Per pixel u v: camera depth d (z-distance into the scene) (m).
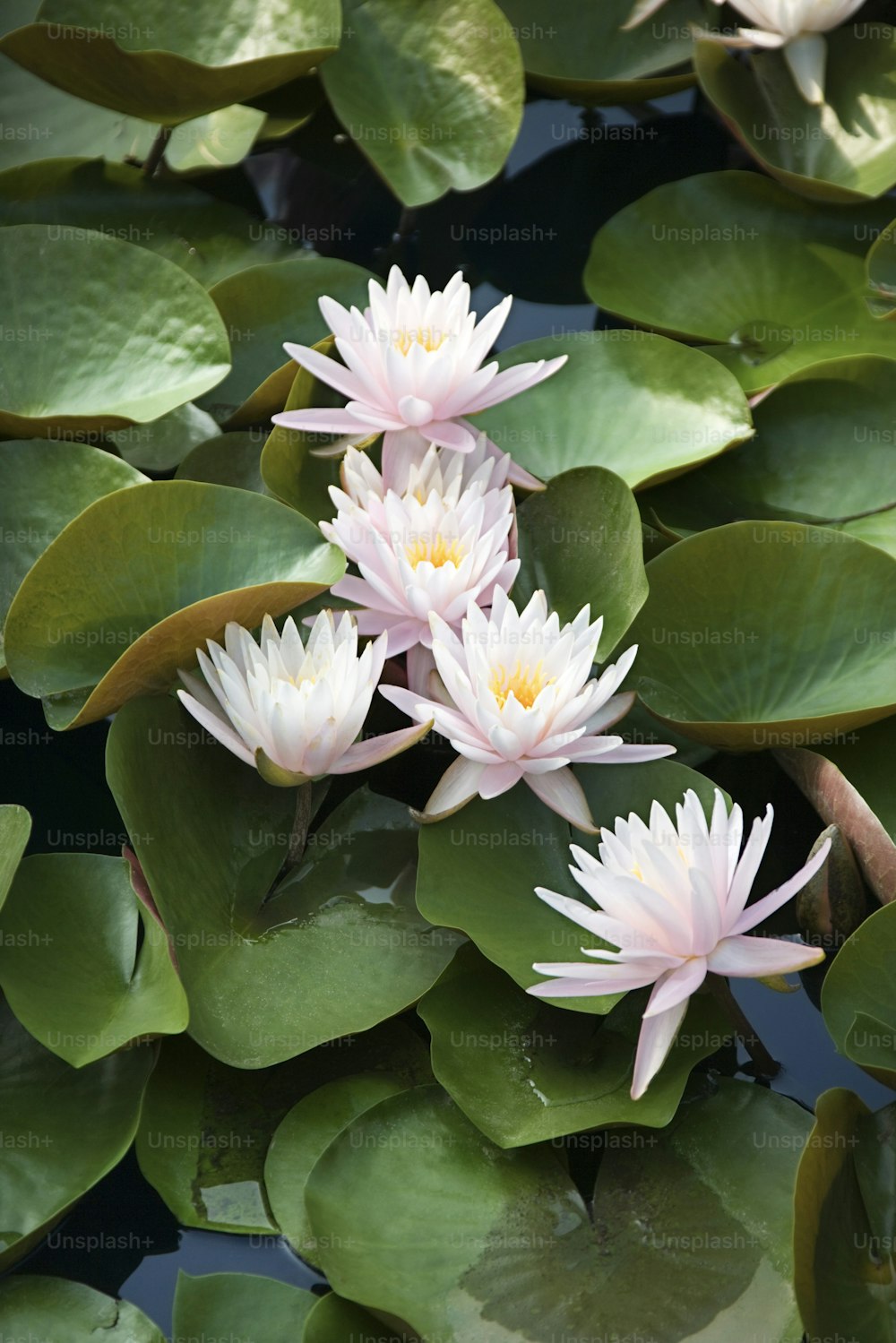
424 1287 1.98
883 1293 1.98
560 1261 1.99
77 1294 2.00
